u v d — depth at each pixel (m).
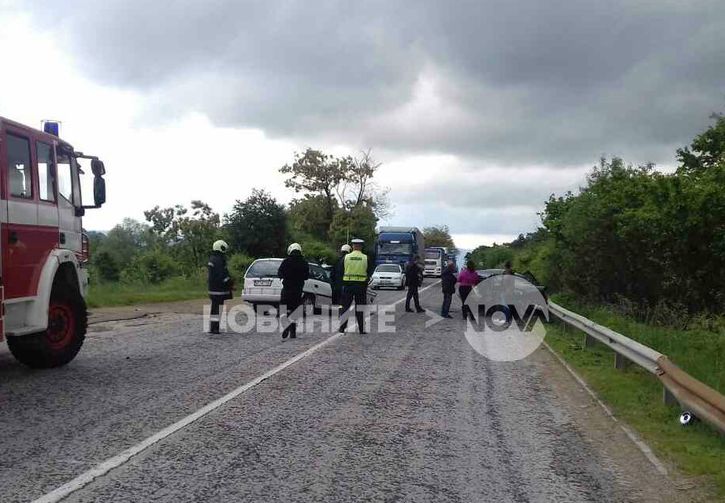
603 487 5.54
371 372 10.42
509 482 5.61
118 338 13.73
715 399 6.38
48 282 9.34
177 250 41.66
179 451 6.11
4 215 8.48
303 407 7.93
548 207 25.16
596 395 9.04
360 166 65.75
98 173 10.52
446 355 12.48
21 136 8.97
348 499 5.10
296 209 64.69
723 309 16.62
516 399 8.84
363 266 15.32
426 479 5.61
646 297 18.34
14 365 10.45
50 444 6.22
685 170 20.38
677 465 6.09
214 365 10.62
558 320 17.97
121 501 4.90
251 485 5.32
